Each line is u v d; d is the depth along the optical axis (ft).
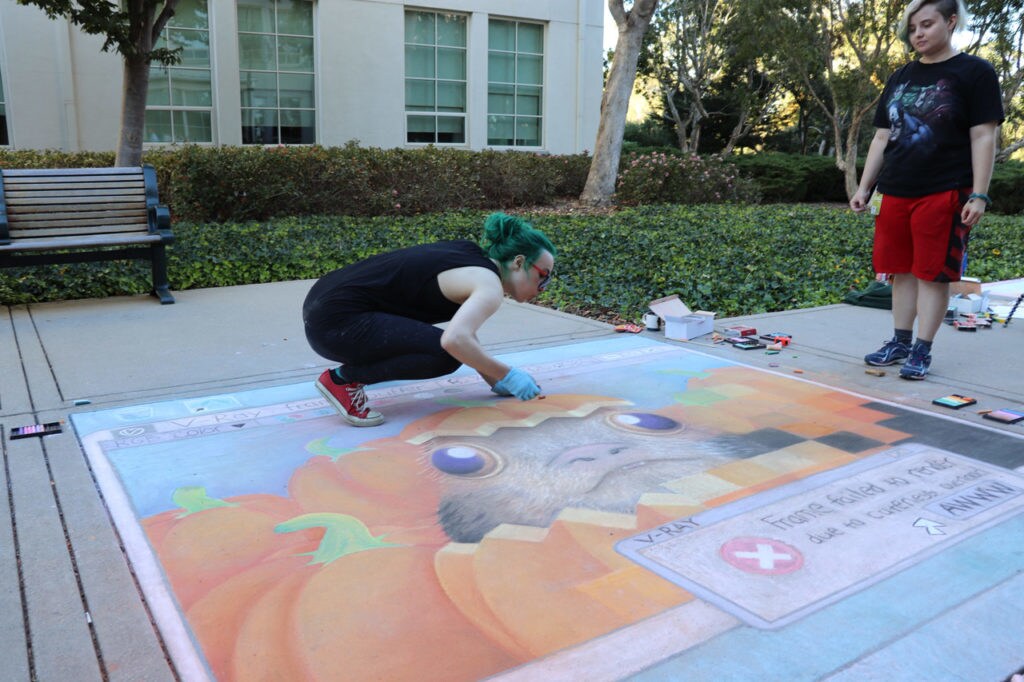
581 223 31.73
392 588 6.54
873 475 8.82
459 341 9.50
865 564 6.91
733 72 76.38
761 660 5.62
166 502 8.16
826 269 23.12
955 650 5.74
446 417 10.73
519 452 9.49
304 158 33.09
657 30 71.56
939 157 11.91
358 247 25.36
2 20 34.24
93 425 10.41
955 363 13.56
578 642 5.83
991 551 7.14
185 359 13.75
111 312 17.72
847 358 13.96
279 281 22.35
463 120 46.50
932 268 12.12
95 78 36.42
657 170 44.16
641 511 7.93
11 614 6.21
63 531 7.54
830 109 76.07
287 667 5.57
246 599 6.40
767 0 54.24
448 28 44.88
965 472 8.90
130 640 5.90
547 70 48.03
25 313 17.60
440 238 27.99
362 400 10.49
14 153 33.24
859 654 5.69
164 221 19.21
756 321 17.10
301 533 7.49
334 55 41.52
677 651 5.73
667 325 15.48
